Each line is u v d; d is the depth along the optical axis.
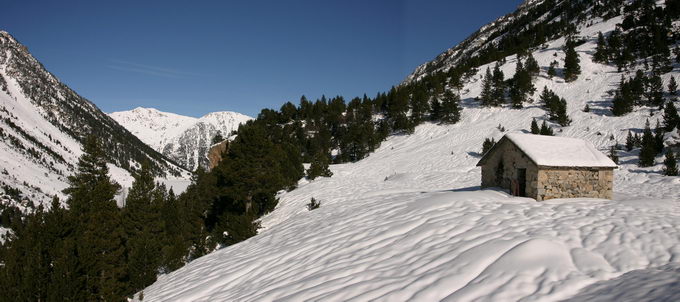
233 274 10.19
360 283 6.85
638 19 92.75
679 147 33.44
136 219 24.38
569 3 145.75
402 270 7.27
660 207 11.50
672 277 5.16
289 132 82.88
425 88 85.19
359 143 62.72
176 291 10.25
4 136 152.50
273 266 10.05
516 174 15.75
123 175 172.50
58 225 14.31
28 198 97.44
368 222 12.46
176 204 28.98
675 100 49.53
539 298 5.16
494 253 7.23
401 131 71.88
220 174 26.58
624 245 7.33
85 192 22.77
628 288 5.00
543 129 46.84
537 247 7.06
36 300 12.01
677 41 74.12
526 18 169.75
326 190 30.70
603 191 15.27
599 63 74.69
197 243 22.70
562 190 14.62
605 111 52.78
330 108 89.88
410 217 11.81
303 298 6.71
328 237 11.63
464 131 61.03
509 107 67.12
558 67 79.19
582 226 9.04
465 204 12.70
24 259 13.06
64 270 12.49
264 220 26.06
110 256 18.33
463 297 5.52
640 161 31.61
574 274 5.93
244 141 25.91
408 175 37.97
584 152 15.62
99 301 14.34
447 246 8.34
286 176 34.44
